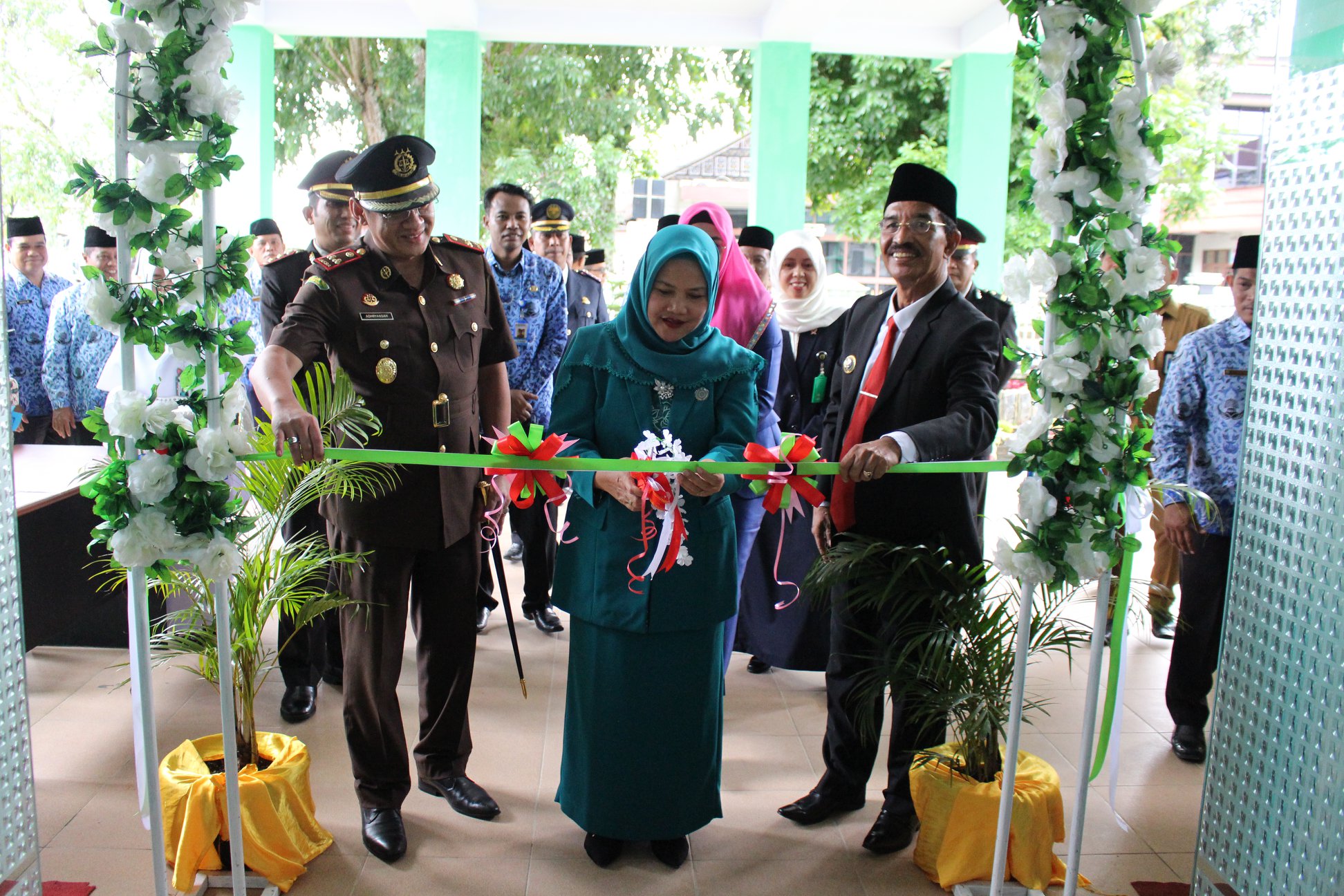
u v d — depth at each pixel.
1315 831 1.69
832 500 2.58
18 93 7.59
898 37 8.01
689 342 2.41
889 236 2.47
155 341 1.80
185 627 2.59
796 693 3.61
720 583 2.40
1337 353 1.67
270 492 2.36
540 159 10.77
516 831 2.62
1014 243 10.33
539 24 7.72
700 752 2.43
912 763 2.50
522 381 4.42
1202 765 3.08
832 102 10.61
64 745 3.06
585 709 2.43
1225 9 8.43
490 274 2.76
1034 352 2.03
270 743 2.53
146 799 2.00
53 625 3.27
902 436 2.23
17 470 3.34
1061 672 3.78
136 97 1.74
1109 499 1.93
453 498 2.53
